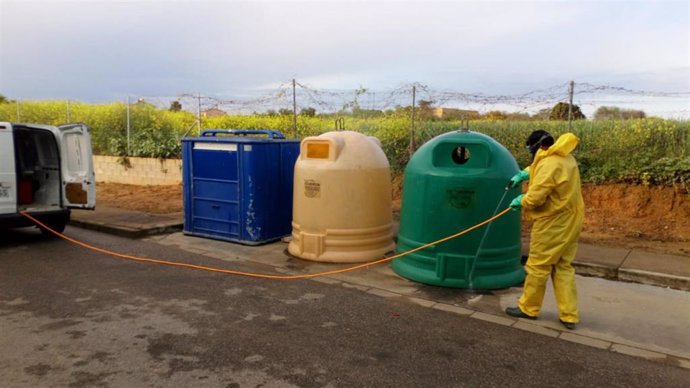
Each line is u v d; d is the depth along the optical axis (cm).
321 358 421
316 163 716
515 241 621
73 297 568
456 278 604
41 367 402
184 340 454
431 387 377
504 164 602
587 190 964
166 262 715
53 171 880
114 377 387
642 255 695
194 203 874
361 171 708
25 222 816
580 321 505
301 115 1393
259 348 439
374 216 722
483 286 597
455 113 1231
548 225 482
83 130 847
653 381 391
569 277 487
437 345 449
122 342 449
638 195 908
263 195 815
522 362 419
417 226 623
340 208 705
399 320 506
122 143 1606
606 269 641
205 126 1545
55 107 1970
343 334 471
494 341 459
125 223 939
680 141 971
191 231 884
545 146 491
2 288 598
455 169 600
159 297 569
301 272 670
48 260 725
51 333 468
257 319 505
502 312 530
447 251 603
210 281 630
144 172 1530
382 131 1225
